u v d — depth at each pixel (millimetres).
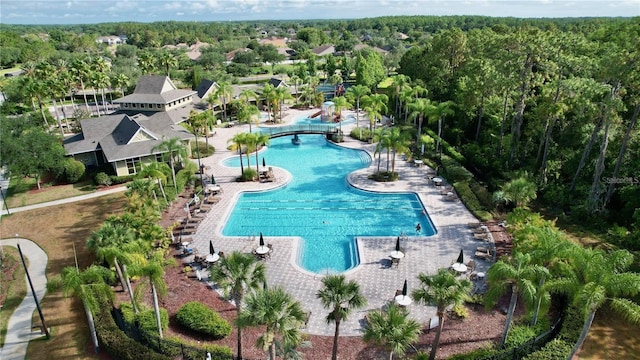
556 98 45656
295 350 22219
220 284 21000
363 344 24891
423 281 21703
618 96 39281
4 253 35750
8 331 26547
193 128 61688
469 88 58875
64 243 37344
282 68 145000
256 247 35500
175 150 47156
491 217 39719
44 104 86812
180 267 32656
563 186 46250
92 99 102938
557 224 40625
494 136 58750
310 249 36656
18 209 44438
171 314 27500
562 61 45188
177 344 23641
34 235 38906
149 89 74938
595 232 38938
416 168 54375
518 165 53844
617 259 20422
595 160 45000
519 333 24719
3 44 159000
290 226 40688
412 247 35406
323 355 24078
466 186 46875
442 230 38156
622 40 53375
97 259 33156
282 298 19828
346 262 34719
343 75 135000
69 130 74375
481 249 34188
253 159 60156
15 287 31094
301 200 46406
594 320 26078
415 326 20109
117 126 58281
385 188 47969
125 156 50969
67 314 28031
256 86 100062
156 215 35344
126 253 25219
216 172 53812
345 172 55062
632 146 43531
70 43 183625
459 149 62750
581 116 43906
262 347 19453
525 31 50781
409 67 96938
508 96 56062
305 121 80750
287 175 52750
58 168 49750
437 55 81062
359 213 43156
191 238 37062
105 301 27500
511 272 21422
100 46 197250
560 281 20734
